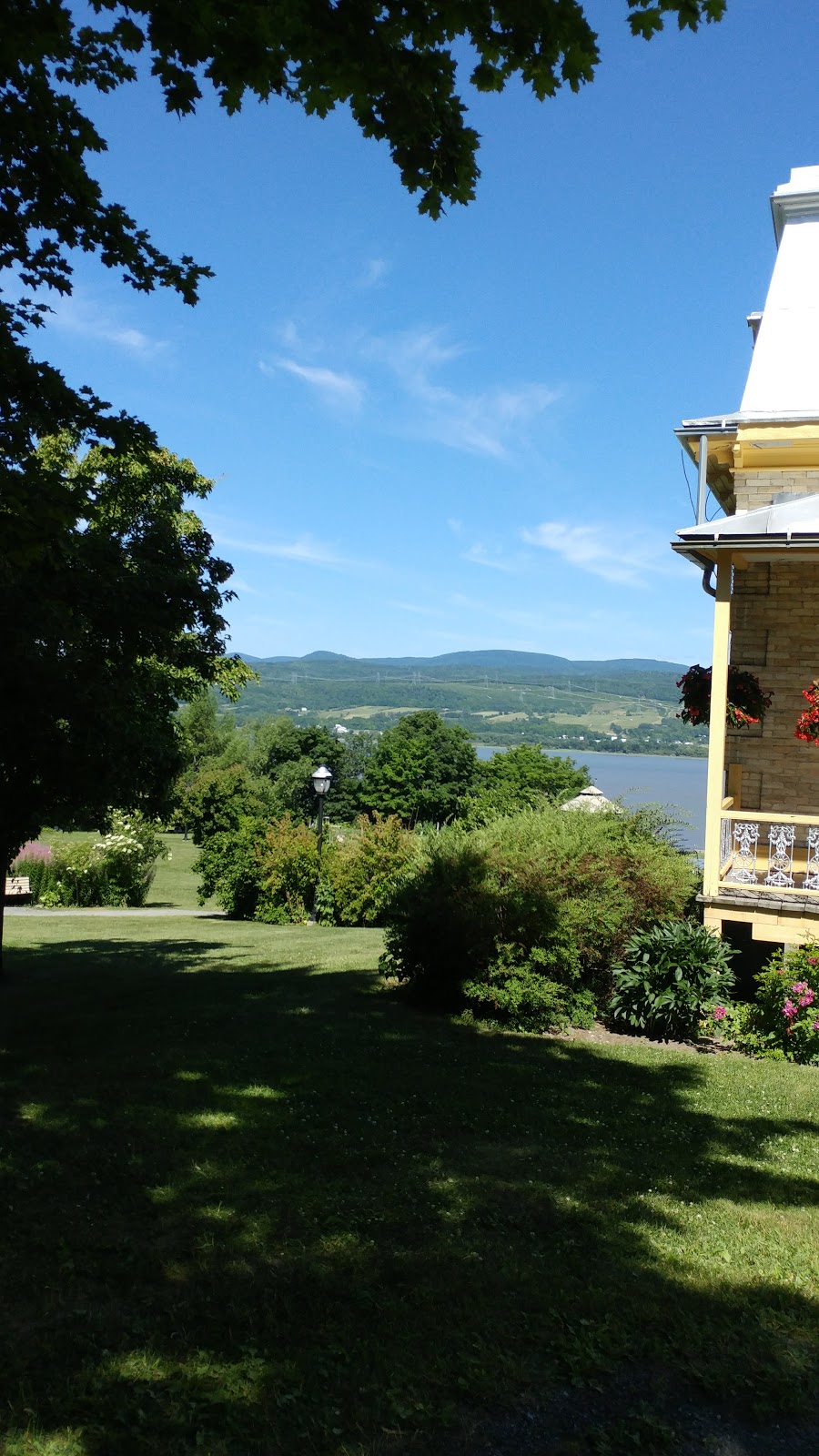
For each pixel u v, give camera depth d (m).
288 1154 6.13
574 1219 5.39
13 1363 3.83
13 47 5.54
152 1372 3.83
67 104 6.15
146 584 11.02
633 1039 10.48
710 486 15.13
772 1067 9.48
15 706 10.29
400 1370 3.93
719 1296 4.63
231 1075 7.85
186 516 20.45
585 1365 4.02
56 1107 6.84
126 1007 10.93
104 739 11.04
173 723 15.42
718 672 11.09
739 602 13.19
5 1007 10.99
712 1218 5.55
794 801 12.97
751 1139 7.07
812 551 10.61
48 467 19.03
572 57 4.83
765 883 10.92
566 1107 7.52
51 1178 5.57
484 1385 3.86
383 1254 4.85
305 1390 3.80
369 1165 6.03
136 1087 7.43
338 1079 7.83
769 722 13.09
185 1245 4.84
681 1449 3.59
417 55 4.91
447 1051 9.01
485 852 11.16
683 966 10.52
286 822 24.81
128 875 30.38
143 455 7.99
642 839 12.42
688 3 4.53
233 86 5.32
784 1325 4.39
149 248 6.96
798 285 13.74
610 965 11.02
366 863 23.28
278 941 18.80
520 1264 4.82
